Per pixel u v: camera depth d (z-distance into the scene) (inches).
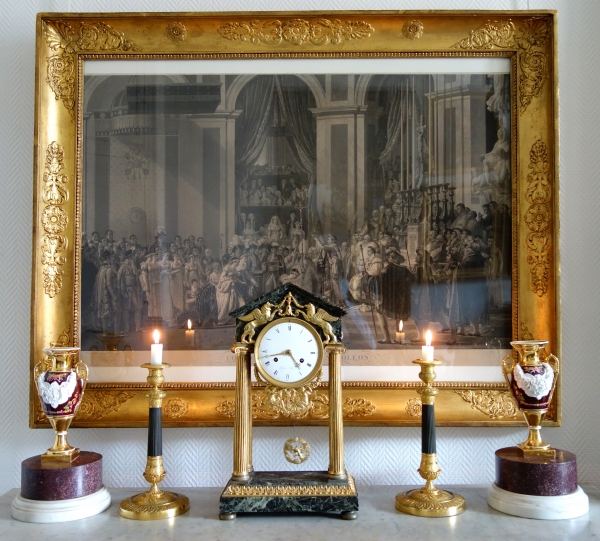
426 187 81.0
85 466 69.7
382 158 81.2
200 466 81.4
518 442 81.4
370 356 79.7
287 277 80.7
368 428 81.6
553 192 78.6
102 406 78.5
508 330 79.8
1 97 83.4
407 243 80.8
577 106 83.7
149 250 80.7
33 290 77.4
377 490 78.1
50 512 66.7
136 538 62.4
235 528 65.2
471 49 80.7
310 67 81.5
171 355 79.7
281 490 67.5
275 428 81.0
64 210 79.9
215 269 80.7
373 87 81.4
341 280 80.6
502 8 84.7
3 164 83.0
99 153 81.1
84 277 80.3
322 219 81.0
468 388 78.7
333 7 84.4
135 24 81.0
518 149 80.2
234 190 81.2
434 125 81.4
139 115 81.4
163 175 81.2
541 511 67.0
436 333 80.1
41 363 75.8
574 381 82.0
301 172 81.3
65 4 84.3
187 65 81.7
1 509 71.2
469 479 81.3
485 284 80.4
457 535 63.0
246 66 81.7
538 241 79.5
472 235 80.7
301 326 70.2
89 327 79.9
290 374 69.6
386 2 84.3
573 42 84.3
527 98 80.4
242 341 70.1
